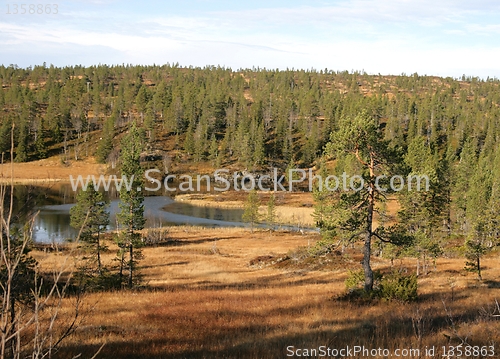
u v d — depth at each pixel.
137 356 11.14
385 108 158.00
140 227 30.11
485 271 34.62
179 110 155.88
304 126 150.12
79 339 12.41
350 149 23.72
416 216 36.66
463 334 11.39
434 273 34.06
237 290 28.03
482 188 55.56
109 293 25.67
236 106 167.50
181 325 15.92
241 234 70.06
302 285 30.91
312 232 73.44
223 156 135.62
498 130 129.12
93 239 30.42
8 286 4.01
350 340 12.06
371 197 23.31
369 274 23.17
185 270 40.31
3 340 4.02
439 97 188.62
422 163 69.00
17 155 122.88
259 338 13.36
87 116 170.12
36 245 32.19
